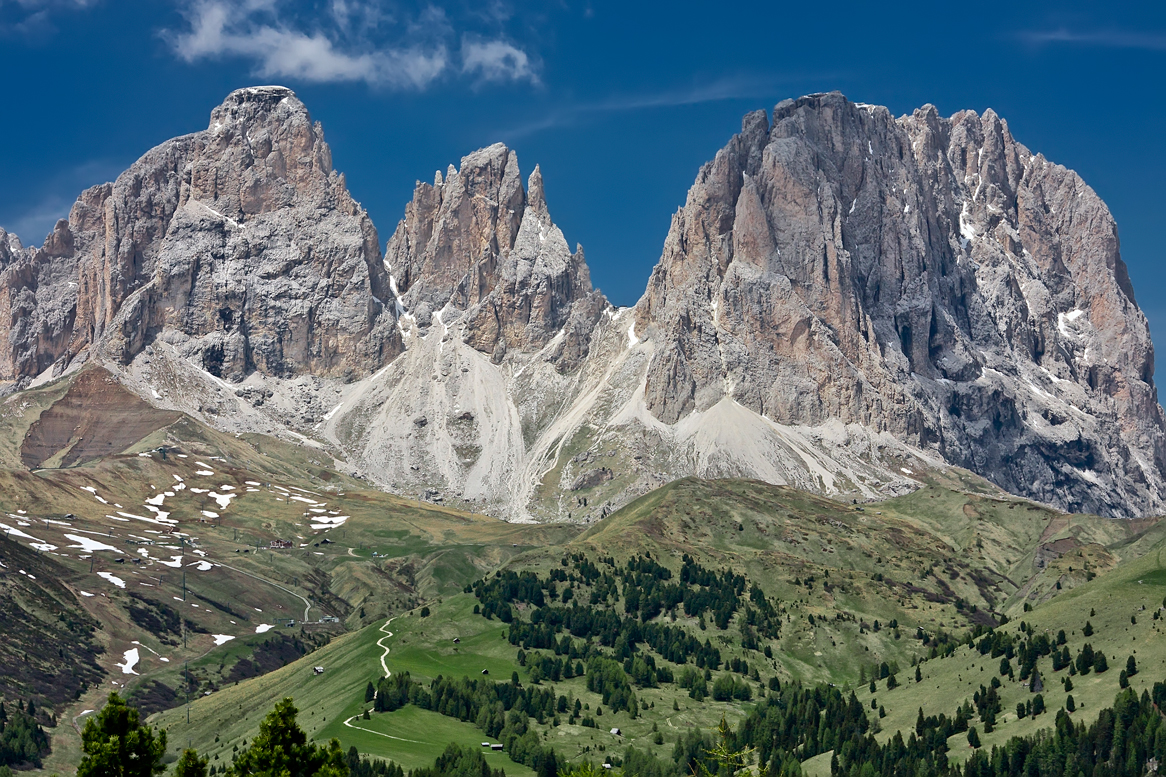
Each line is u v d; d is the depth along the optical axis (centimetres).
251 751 16025
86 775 14600
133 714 15138
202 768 15388
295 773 16125
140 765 14900
